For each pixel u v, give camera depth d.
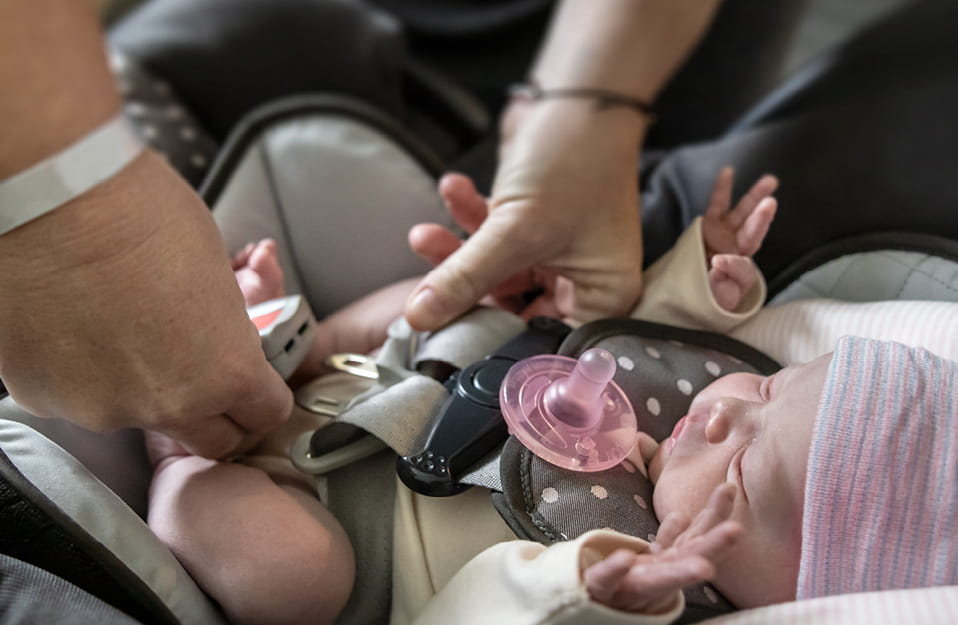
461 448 0.63
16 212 0.43
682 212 0.92
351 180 0.93
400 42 1.15
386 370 0.74
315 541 0.63
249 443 0.68
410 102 1.27
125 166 0.46
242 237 0.89
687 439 0.64
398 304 0.88
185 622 0.59
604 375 0.61
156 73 1.02
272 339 0.67
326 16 1.11
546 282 0.88
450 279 0.73
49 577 0.51
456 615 0.55
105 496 0.58
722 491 0.49
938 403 0.54
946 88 0.91
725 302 0.77
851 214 0.85
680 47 0.98
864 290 0.80
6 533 0.54
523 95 0.96
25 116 0.40
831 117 0.92
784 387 0.62
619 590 0.45
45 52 0.40
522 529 0.59
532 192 0.78
